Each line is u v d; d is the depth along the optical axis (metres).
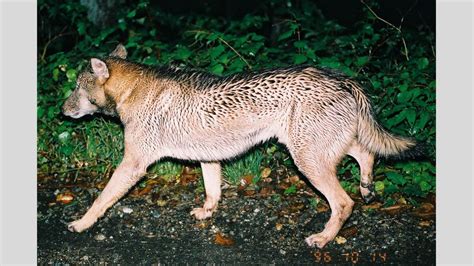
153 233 2.35
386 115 2.57
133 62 2.38
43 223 2.43
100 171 2.77
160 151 2.35
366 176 2.39
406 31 3.43
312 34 3.12
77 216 2.48
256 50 2.81
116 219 2.43
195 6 5.26
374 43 3.02
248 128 2.25
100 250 2.25
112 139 2.78
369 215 2.39
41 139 2.89
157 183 2.67
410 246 2.22
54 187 2.69
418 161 2.50
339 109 2.19
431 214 2.38
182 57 2.86
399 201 2.46
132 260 2.18
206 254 2.21
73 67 3.06
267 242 2.27
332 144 2.21
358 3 4.43
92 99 2.38
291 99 2.19
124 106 2.34
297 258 2.18
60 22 3.81
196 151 2.33
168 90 2.30
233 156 2.33
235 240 2.29
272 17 3.81
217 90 2.25
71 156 2.83
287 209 2.45
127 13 3.32
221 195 2.56
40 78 3.07
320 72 2.21
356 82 2.25
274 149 2.71
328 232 2.23
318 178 2.21
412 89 2.62
